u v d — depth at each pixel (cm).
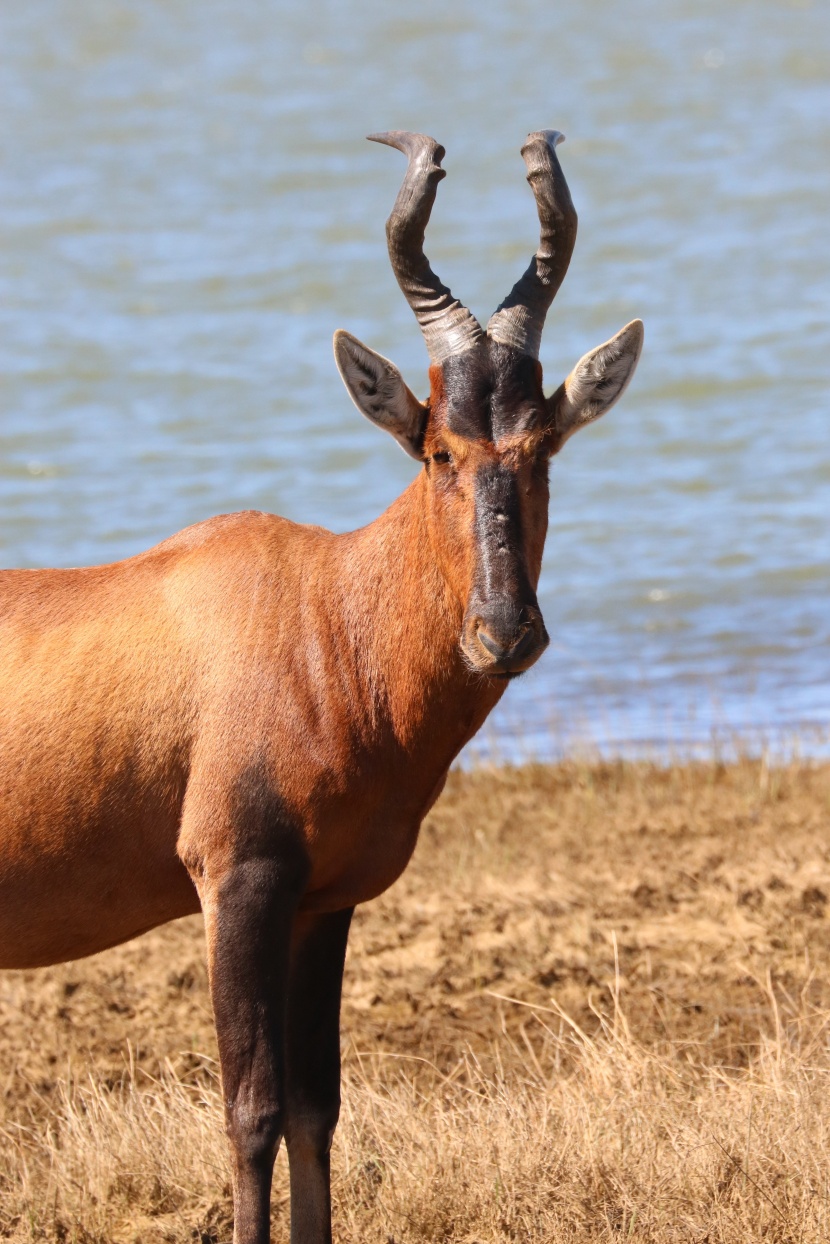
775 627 5597
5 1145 2308
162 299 11956
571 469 7994
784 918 2967
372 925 3106
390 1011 2720
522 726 4753
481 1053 2547
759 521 6931
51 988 2875
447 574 1862
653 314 10950
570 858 3456
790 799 3812
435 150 1922
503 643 1758
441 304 1917
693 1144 2034
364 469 7819
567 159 17300
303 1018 1977
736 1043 2491
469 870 3388
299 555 1978
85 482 7738
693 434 8450
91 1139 2239
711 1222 1916
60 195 16612
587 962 2822
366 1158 2144
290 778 1866
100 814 1897
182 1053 2542
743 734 4488
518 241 12975
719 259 12538
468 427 1855
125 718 1900
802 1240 1886
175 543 2023
